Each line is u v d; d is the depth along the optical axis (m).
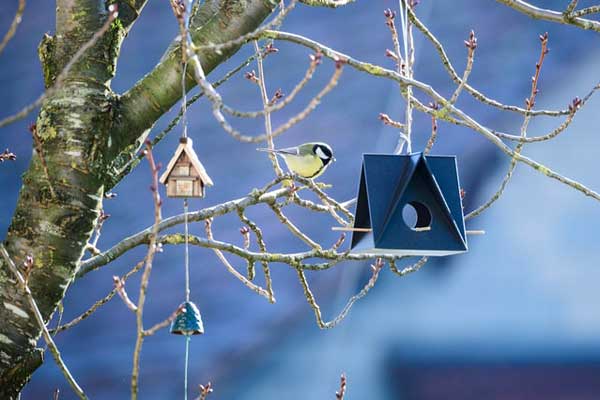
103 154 6.10
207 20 6.59
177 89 6.29
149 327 13.47
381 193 6.21
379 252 6.30
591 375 13.51
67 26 6.23
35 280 5.94
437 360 13.89
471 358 13.87
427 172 6.20
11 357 5.89
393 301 14.29
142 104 6.26
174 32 15.74
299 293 14.13
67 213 5.97
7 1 15.67
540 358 14.01
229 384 13.22
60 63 6.18
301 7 16.28
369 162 6.31
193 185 5.98
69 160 6.00
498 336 13.91
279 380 13.31
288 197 6.81
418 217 6.77
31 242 5.96
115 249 6.50
